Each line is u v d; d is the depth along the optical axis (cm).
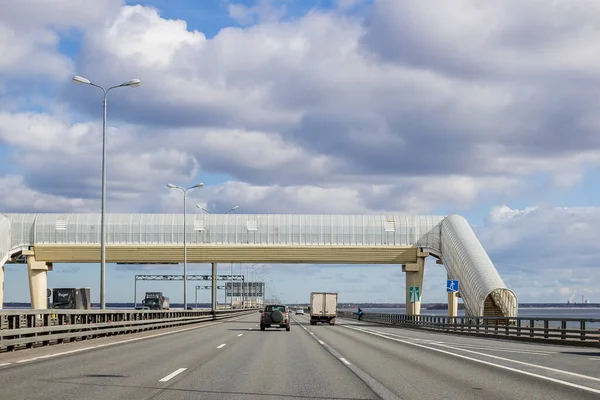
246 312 13988
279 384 1402
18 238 7906
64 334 2655
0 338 2002
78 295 7869
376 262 8100
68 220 7969
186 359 1992
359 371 1691
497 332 4069
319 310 6812
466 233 7612
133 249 7956
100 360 1895
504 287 6675
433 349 2623
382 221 8100
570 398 1207
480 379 1521
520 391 1307
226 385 1372
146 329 4397
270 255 8025
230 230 8012
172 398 1170
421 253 8025
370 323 7806
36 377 1440
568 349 2792
